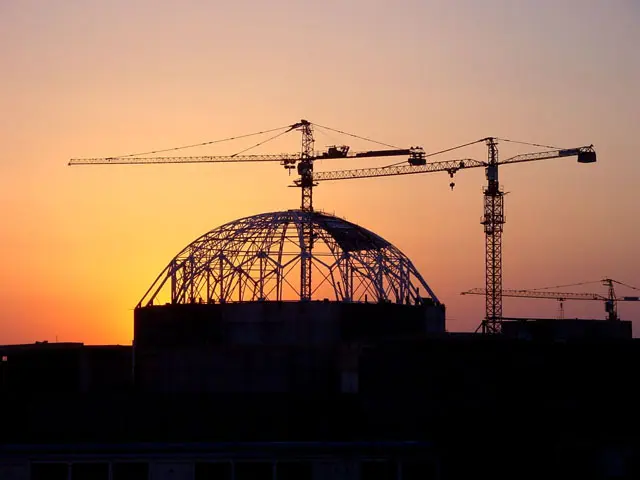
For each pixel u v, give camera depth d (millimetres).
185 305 123438
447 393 95812
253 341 119875
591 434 92125
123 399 96812
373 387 97062
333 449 87938
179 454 87250
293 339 118938
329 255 130125
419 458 88875
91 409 96562
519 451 89625
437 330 131000
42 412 96438
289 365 109250
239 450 87500
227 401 96062
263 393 101250
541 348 97062
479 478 89062
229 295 129500
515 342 97688
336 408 95688
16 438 95000
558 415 93938
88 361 124750
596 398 96125
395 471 88438
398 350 97625
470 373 96125
